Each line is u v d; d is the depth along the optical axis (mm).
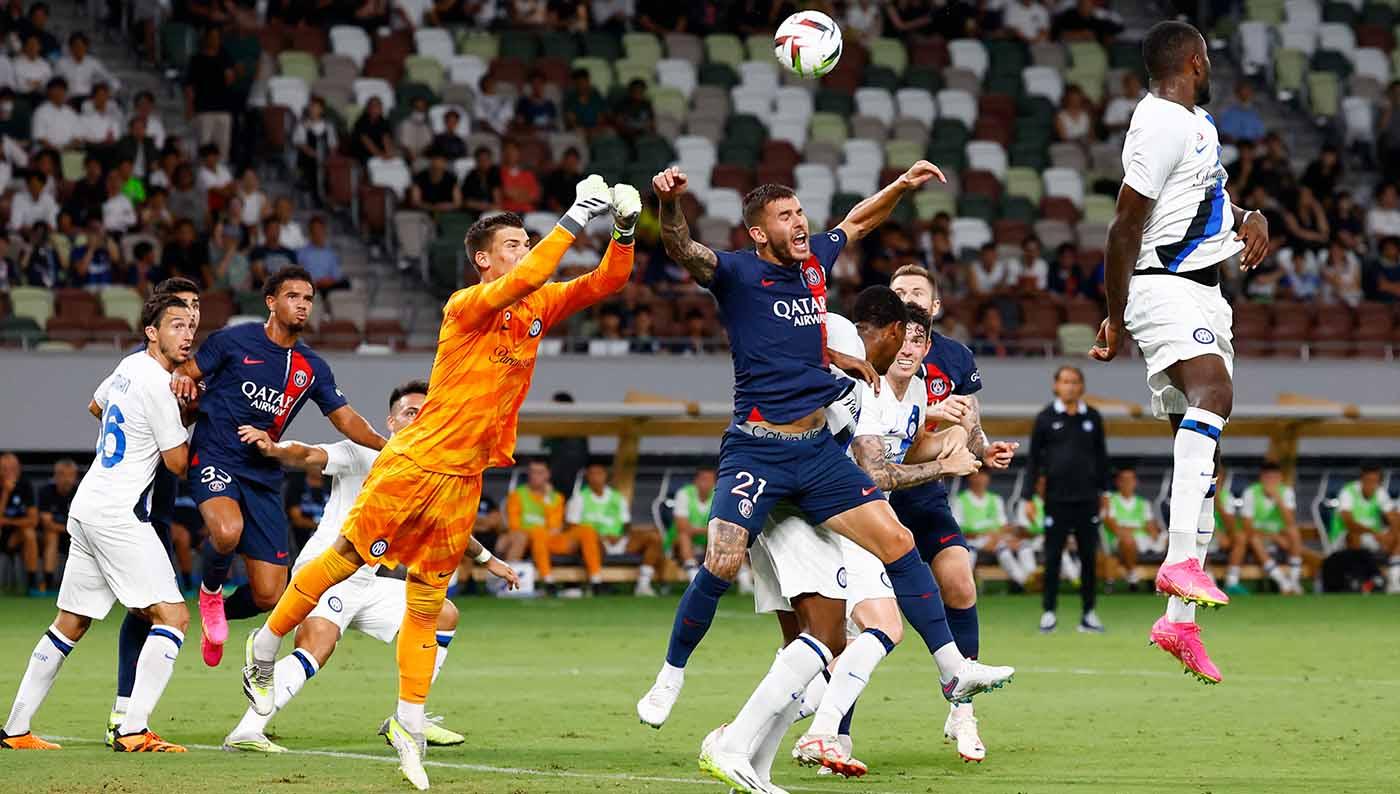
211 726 22734
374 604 21312
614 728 22547
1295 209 65750
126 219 57000
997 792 16938
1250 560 52656
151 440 20344
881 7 77688
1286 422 53531
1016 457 55781
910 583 17391
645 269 59250
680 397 55031
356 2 71188
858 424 18812
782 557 17359
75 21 68062
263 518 23078
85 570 20234
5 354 51000
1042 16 79562
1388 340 60188
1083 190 69250
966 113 72688
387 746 20562
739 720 16141
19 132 60625
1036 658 32938
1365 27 79000
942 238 61469
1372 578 52312
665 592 52125
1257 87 77188
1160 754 20016
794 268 17188
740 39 74875
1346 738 21438
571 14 73688
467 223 61219
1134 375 57188
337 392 23281
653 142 66125
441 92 67562
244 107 63438
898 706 25016
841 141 69500
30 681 20125
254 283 56125
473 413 17844
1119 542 51469
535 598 49156
